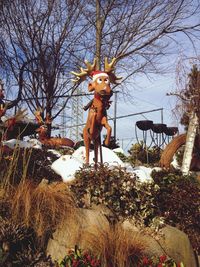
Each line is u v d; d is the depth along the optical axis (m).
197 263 7.66
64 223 6.75
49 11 20.69
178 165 13.59
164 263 6.46
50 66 20.84
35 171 8.53
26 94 20.77
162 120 18.70
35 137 16.39
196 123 11.84
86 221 6.86
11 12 20.48
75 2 20.75
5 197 6.83
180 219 8.04
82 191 7.58
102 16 19.66
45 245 6.62
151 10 19.41
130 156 15.51
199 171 12.41
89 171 7.89
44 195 6.91
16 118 10.62
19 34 20.72
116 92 20.31
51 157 10.09
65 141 15.96
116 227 7.00
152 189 7.88
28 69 20.33
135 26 19.77
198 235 7.99
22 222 6.58
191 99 11.85
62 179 8.94
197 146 12.35
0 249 6.09
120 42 20.12
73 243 6.50
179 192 8.27
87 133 9.12
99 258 6.24
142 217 7.41
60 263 5.96
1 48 20.86
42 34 20.72
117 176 7.72
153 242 7.06
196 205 8.18
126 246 6.48
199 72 11.85
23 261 6.25
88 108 9.38
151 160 15.58
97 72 9.20
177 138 12.05
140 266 6.32
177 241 7.32
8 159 7.87
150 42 19.77
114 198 7.55
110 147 16.81
